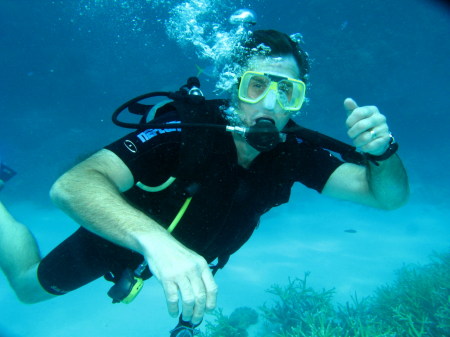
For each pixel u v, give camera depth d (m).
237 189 1.98
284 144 2.10
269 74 1.90
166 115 1.92
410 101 17.84
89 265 2.57
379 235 10.70
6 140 16.56
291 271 7.82
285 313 5.12
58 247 2.75
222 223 1.98
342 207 13.77
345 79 16.39
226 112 1.96
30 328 5.59
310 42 16.03
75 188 1.26
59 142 16.06
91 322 5.74
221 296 6.61
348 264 8.23
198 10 4.97
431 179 16.39
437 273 5.77
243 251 9.14
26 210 12.47
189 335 2.29
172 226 1.84
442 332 4.04
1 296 6.40
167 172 1.84
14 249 2.94
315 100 16.58
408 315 4.11
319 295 5.22
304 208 13.62
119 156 1.59
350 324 4.34
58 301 6.33
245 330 5.11
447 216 12.65
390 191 1.90
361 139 1.40
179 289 0.99
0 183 3.86
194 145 1.76
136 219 1.18
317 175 2.40
